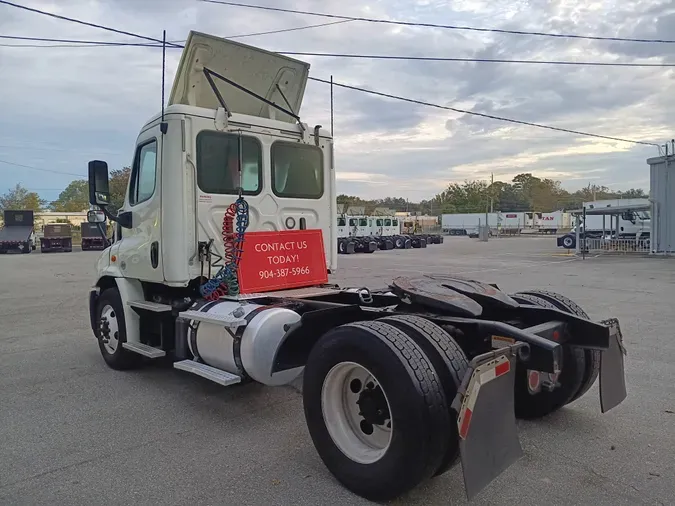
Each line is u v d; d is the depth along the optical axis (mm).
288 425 4492
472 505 3143
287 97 6500
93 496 3291
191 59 5594
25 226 38875
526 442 4043
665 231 25656
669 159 25078
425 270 19297
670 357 6402
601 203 34125
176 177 5168
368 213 60688
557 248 35719
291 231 5512
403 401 2955
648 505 3125
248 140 5648
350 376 3492
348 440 3434
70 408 4914
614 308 10086
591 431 4242
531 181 116250
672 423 4383
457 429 2832
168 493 3328
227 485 3432
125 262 5926
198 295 5539
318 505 3180
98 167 5836
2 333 8555
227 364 4492
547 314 4164
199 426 4473
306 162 6176
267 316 4375
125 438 4211
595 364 4324
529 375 4402
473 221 75688
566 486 3361
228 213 5270
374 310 4051
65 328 8992
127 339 5859
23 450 3986
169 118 5195
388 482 3064
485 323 3549
